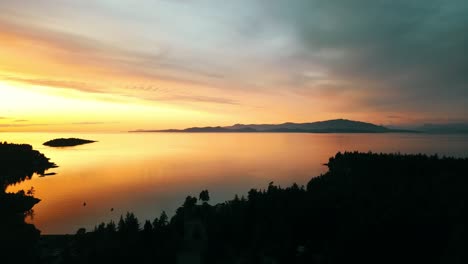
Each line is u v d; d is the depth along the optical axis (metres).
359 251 64.44
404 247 63.06
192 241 80.06
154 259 69.56
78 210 139.38
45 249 79.19
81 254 72.12
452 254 59.62
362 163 144.12
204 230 86.50
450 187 86.81
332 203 88.44
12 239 78.19
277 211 87.44
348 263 64.12
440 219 68.25
